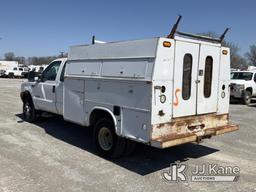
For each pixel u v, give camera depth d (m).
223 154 6.60
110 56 5.75
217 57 6.11
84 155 6.24
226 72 6.34
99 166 5.61
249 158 6.36
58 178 4.98
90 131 8.38
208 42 5.91
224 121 6.45
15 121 9.58
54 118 9.98
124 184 4.83
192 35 5.58
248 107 15.53
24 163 5.66
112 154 5.89
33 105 9.11
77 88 6.66
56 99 7.73
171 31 5.21
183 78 5.46
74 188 4.62
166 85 5.17
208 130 5.93
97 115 6.34
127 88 5.38
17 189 4.52
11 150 6.45
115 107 5.65
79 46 6.57
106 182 4.89
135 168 5.56
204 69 5.87
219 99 6.27
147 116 5.06
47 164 5.63
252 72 17.86
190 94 5.63
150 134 5.03
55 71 7.95
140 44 5.20
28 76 9.20
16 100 15.50
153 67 4.97
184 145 7.21
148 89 5.01
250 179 5.17
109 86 5.76
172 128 5.34
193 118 5.73
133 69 5.28
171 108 5.29
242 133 8.83
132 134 5.34
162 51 5.04
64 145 6.95
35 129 8.50
